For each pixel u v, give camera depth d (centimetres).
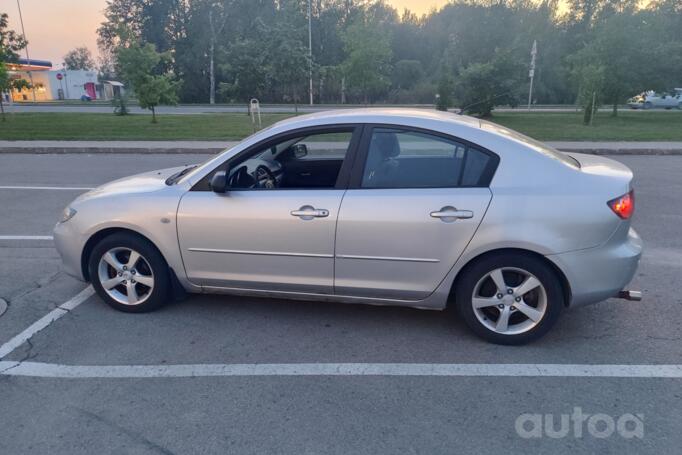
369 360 337
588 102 2308
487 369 324
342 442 258
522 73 2658
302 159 428
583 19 5616
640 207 748
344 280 360
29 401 294
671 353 341
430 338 365
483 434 263
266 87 2439
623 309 408
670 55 2709
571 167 340
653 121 2483
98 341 363
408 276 348
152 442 259
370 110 389
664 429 266
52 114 2803
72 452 252
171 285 404
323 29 5516
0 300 432
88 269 414
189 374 321
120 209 387
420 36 6425
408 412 281
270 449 253
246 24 5162
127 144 1534
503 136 345
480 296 351
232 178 386
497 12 5478
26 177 1020
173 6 5472
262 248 365
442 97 2777
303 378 316
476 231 329
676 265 507
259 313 407
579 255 325
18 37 2661
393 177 347
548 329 342
